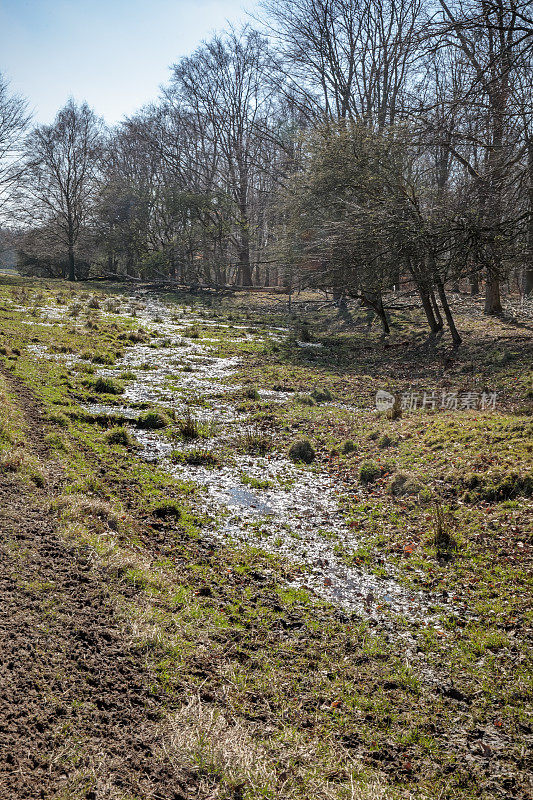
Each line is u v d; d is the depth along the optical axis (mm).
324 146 25000
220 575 6676
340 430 12344
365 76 35188
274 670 5090
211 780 3674
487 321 23234
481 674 5270
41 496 7238
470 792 3996
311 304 36219
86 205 46469
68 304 27422
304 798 3676
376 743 4406
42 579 5355
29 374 13531
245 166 47031
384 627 5969
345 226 21062
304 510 8719
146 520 7695
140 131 50281
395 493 9086
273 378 16984
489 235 15211
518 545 7219
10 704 3768
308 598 6406
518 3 12375
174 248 46844
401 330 24828
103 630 4855
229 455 10805
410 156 20562
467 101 12938
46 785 3248
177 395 14062
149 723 4020
